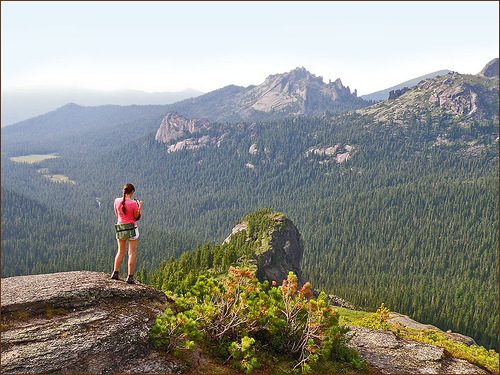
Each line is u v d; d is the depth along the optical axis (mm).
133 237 15094
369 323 28344
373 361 15547
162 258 181875
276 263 108875
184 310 15086
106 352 11531
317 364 14266
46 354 10883
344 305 110625
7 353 10672
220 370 12672
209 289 14820
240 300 14242
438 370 15109
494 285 147500
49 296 12820
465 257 188625
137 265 162875
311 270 183750
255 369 13258
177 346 12773
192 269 83062
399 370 14891
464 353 18047
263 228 119188
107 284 14320
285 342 14805
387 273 182000
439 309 113000
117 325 12492
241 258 97250
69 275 15453
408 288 133500
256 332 14930
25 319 12062
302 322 15102
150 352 12320
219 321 14094
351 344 17109
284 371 13469
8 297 12695
